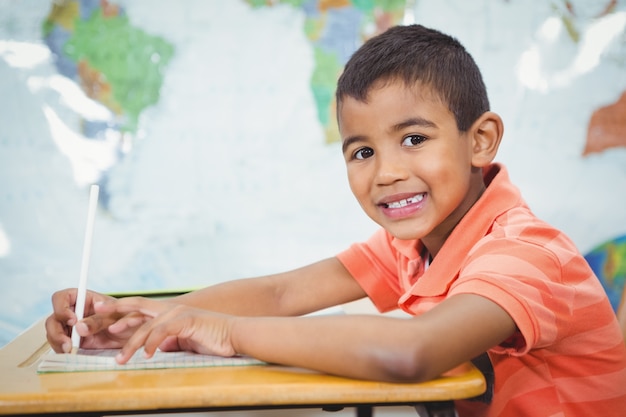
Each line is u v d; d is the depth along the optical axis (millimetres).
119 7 2428
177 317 717
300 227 2447
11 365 730
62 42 2412
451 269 886
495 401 844
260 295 1026
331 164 2475
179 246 2418
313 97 2475
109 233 2398
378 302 1113
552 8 2477
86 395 592
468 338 648
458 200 877
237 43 2457
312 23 2469
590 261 2408
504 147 2455
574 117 2469
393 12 2467
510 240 786
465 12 2475
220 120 2455
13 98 2398
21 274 2352
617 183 2459
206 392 593
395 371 613
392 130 848
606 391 862
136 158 2428
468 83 898
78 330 769
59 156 2404
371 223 2467
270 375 649
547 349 829
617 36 2477
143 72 2434
